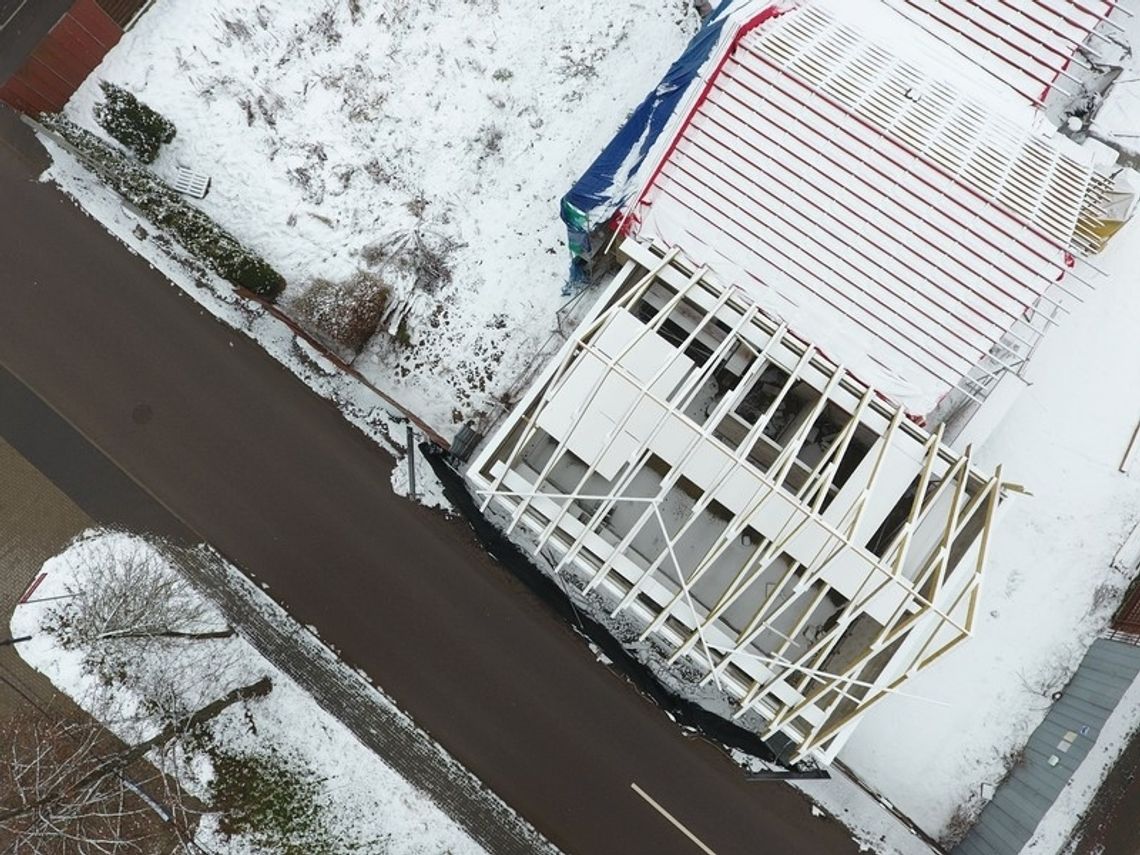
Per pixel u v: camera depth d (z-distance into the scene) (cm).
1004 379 1627
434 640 1945
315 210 1950
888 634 1411
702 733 1911
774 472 1398
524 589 1942
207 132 1950
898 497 1495
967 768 1872
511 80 1947
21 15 1959
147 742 1884
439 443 1883
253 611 1947
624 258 1702
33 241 1956
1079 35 1593
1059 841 1858
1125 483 1883
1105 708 1736
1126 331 1892
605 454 1452
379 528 1948
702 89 1534
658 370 1466
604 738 1930
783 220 1558
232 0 1948
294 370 1955
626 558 1520
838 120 1523
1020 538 1897
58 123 1889
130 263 1956
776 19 1612
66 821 1859
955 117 1587
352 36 1959
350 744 1933
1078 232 1577
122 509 1955
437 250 1939
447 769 1931
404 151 1956
